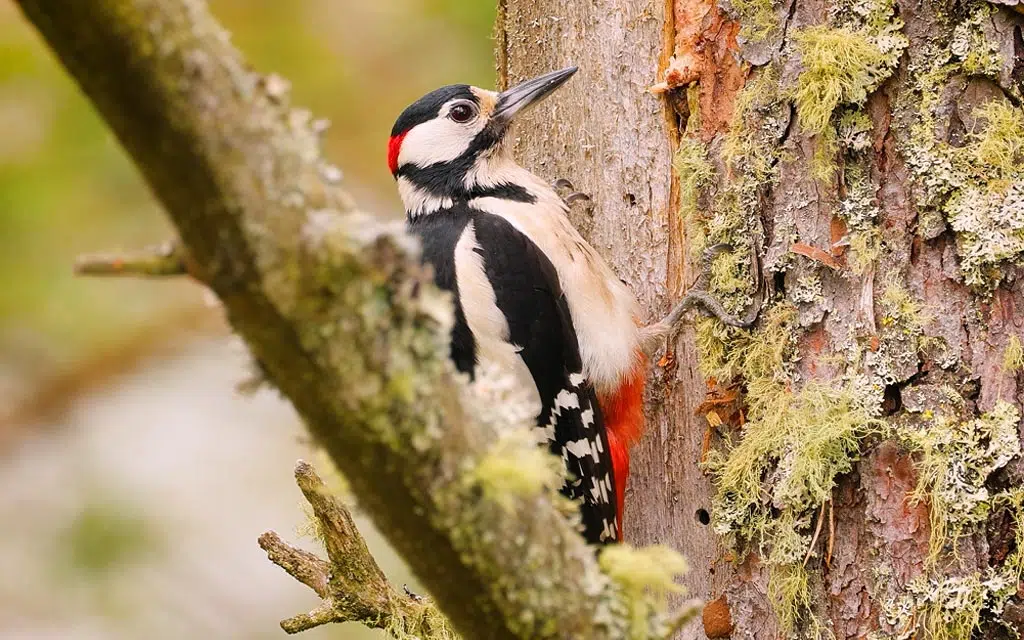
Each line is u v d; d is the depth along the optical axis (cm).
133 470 1254
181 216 352
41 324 1174
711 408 698
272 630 1210
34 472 1225
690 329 729
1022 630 585
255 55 1173
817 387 640
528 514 410
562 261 797
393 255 368
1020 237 602
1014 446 595
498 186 878
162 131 340
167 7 335
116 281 1228
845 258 640
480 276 816
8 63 1116
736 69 694
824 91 637
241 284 359
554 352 792
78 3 322
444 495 394
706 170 703
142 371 1255
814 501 636
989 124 611
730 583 683
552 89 799
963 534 597
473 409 401
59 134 1134
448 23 1184
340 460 397
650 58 764
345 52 1190
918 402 614
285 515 1268
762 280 677
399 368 378
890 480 618
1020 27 610
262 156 353
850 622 627
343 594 666
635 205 775
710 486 712
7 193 1118
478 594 419
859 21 635
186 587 1212
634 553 438
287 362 374
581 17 797
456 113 879
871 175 637
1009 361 601
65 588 1177
